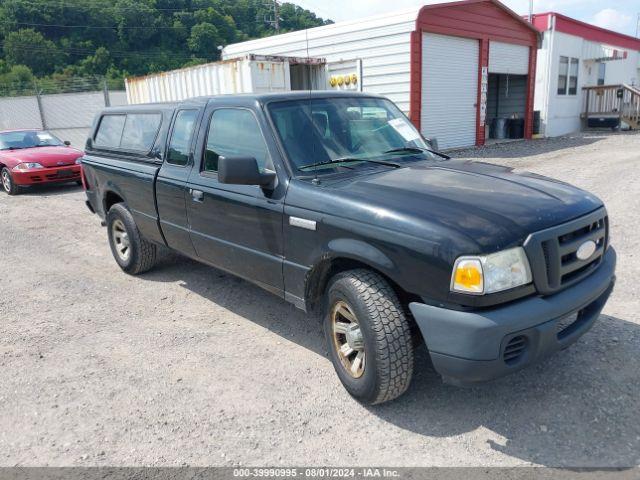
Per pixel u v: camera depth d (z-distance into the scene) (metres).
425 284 3.01
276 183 3.88
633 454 2.89
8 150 13.11
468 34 16.66
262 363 4.08
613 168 11.66
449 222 3.00
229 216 4.30
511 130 21.30
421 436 3.15
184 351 4.32
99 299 5.55
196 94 15.25
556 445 3.00
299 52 17.52
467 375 2.94
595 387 3.49
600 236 3.42
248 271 4.32
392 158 4.23
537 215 3.09
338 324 3.55
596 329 4.24
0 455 3.15
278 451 3.08
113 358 4.25
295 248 3.76
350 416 3.37
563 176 10.99
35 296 5.72
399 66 15.05
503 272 2.87
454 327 2.91
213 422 3.37
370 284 3.27
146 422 3.40
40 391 3.80
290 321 4.82
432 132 16.38
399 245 3.08
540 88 21.19
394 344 3.17
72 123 24.42
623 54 24.00
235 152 4.32
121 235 6.24
